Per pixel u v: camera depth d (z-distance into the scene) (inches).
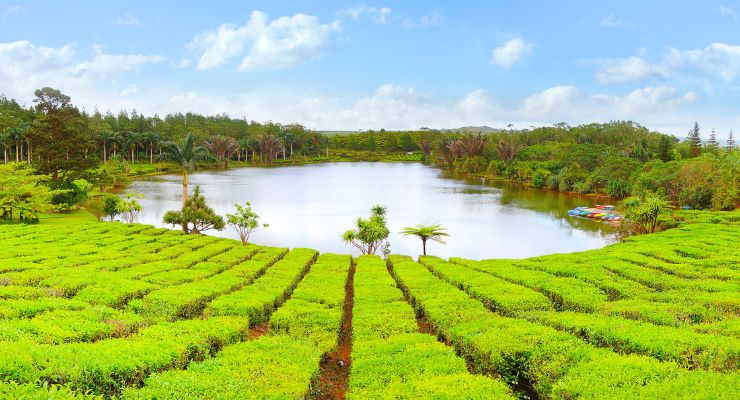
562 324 527.2
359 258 1189.1
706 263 888.9
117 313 559.2
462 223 2011.6
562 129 6387.8
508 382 436.8
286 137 7003.0
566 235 1760.6
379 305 682.8
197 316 642.8
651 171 2728.8
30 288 634.2
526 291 707.4
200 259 1007.0
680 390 323.9
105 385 356.5
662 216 1766.7
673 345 424.8
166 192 3112.7
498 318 571.8
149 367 394.0
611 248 1127.6
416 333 556.7
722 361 396.8
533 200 2891.2
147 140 5201.8
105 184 3097.9
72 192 2160.4
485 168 5157.5
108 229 1360.7
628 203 1750.7
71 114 2347.4
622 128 5944.9
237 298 667.4
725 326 484.4
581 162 3767.2
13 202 1605.6
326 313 652.7
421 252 1497.3
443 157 6117.1
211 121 7819.9
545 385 401.4
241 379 386.6
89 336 463.8
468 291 754.2
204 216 1422.2
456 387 377.4
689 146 4456.2
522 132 6889.8
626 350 446.3
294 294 742.5
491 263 987.3
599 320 528.1
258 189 3316.9
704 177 2231.8
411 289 762.2
